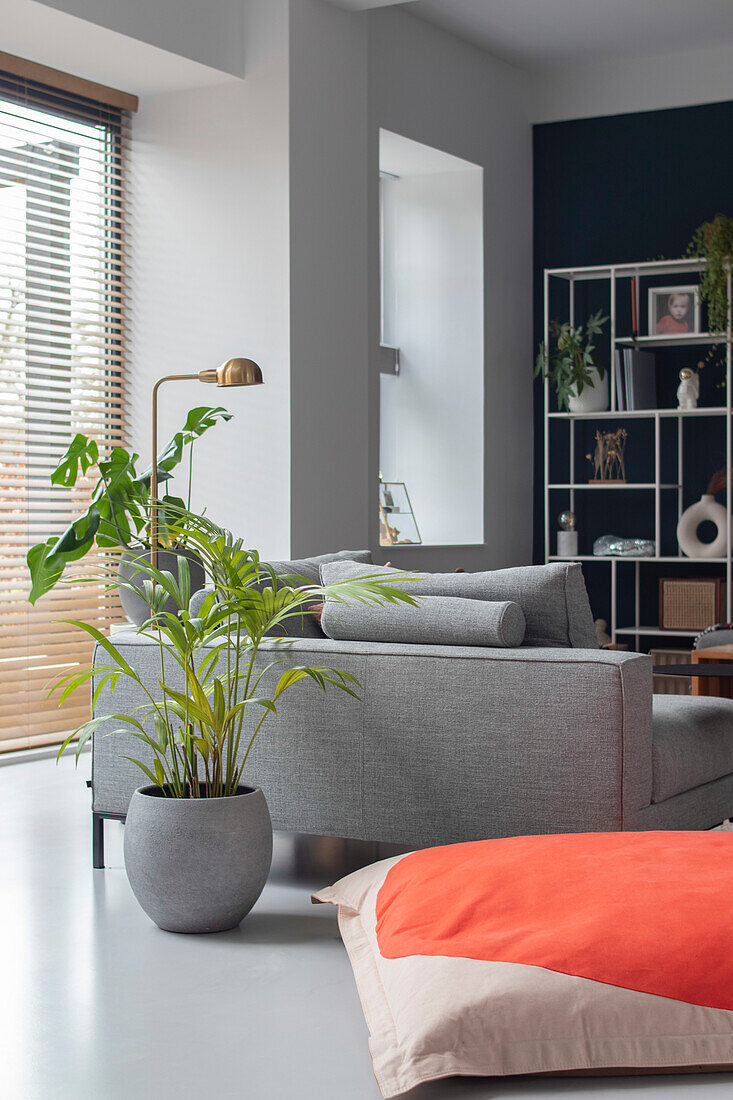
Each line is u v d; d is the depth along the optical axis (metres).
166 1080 1.89
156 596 2.70
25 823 3.60
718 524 6.06
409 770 2.76
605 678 2.54
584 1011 1.89
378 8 5.62
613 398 6.36
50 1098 1.83
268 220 4.95
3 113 4.77
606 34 6.24
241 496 5.05
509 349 6.73
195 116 5.12
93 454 4.37
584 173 6.83
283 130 4.91
